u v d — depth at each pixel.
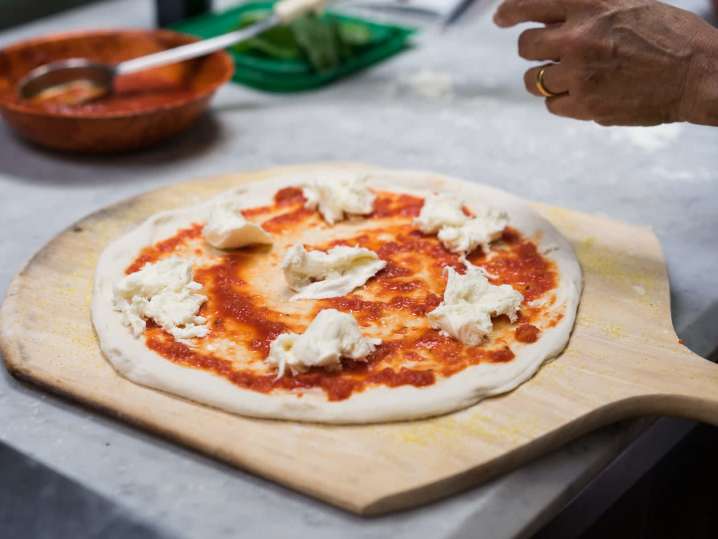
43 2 1.35
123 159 0.96
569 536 0.74
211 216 0.79
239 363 0.67
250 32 1.04
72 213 0.87
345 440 0.62
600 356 0.69
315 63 1.11
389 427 0.63
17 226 0.85
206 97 0.95
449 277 0.72
